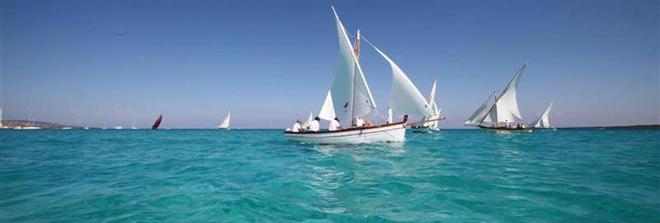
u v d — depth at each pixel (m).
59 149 25.77
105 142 37.78
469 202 8.05
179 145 32.81
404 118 23.73
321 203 8.00
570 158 18.19
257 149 25.80
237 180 11.11
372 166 14.65
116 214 7.05
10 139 42.41
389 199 8.39
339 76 26.06
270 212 7.21
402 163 15.80
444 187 9.79
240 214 7.04
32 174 12.52
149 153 22.39
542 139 44.81
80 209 7.43
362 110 24.86
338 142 24.62
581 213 7.11
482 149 25.12
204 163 16.17
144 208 7.48
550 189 9.41
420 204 7.89
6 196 8.67
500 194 8.84
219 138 53.22
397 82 23.14
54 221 6.60
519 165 14.84
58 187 9.89
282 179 11.31
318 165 15.16
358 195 8.84
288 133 29.27
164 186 10.02
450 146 28.91
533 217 6.84
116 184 10.38
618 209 7.38
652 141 38.25
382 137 23.86
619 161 16.38
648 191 9.13
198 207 7.54
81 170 13.69
